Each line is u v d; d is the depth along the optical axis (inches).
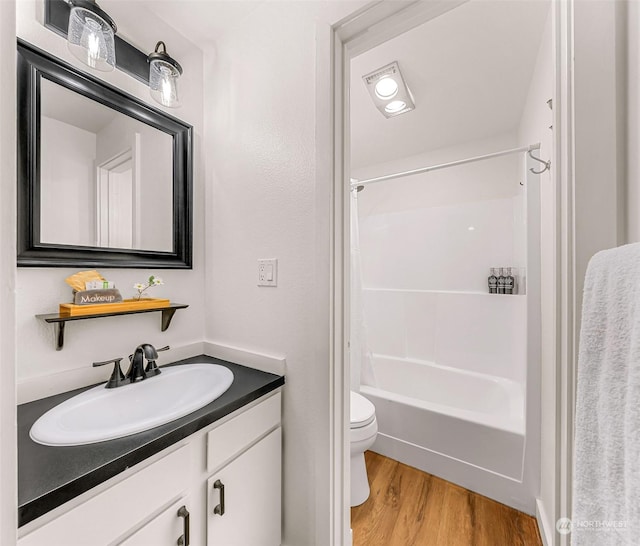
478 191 94.3
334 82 40.4
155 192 49.7
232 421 36.9
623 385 14.5
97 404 36.1
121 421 37.3
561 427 25.9
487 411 83.4
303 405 43.6
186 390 45.0
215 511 34.4
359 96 70.6
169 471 29.9
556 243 26.5
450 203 99.0
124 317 45.7
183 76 54.2
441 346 96.2
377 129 86.5
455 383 91.1
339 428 41.7
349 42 41.1
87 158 41.6
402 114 78.6
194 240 55.9
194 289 55.9
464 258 95.6
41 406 34.5
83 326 41.0
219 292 54.9
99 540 24.4
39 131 36.9
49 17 38.0
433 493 61.6
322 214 40.8
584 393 16.8
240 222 51.5
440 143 96.0
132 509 26.7
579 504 16.3
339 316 41.8
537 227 57.9
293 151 44.9
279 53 46.5
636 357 13.6
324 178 40.5
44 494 20.9
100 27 35.6
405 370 100.7
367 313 111.0
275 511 43.4
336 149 41.0
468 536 51.7
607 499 14.7
